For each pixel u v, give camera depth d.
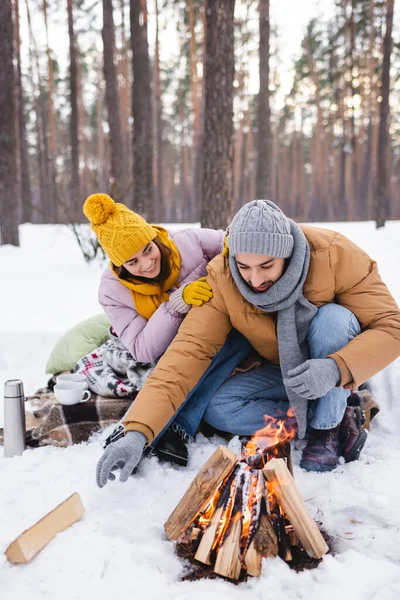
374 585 1.47
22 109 21.62
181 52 24.06
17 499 1.98
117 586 1.48
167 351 2.12
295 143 36.56
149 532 1.75
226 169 6.15
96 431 2.51
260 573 1.53
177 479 2.13
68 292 6.36
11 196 10.48
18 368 3.76
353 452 2.21
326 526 1.78
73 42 17.33
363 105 28.62
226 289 2.16
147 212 10.88
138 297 2.48
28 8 21.31
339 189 30.89
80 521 1.81
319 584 1.48
